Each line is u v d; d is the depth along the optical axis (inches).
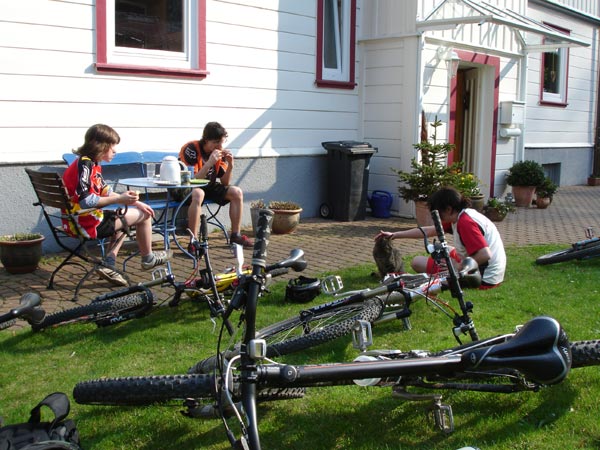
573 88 610.5
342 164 360.2
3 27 247.4
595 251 248.2
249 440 86.2
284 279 225.5
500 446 113.3
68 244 271.4
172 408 125.9
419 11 372.8
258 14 335.0
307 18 360.2
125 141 287.7
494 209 375.2
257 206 307.7
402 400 130.0
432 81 393.7
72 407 128.3
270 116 347.6
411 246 297.7
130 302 166.7
